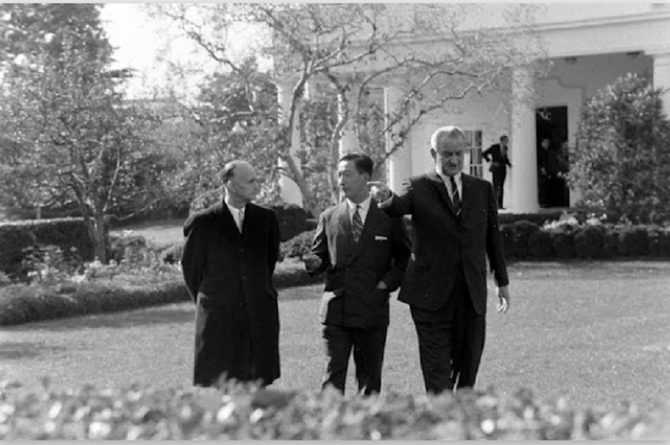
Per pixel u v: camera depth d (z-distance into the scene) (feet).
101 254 68.80
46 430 15.37
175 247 67.72
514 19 74.18
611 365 32.19
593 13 80.07
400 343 37.76
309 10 64.59
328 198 74.18
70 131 65.87
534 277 59.47
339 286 25.11
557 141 91.50
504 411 16.06
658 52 77.82
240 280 24.81
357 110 67.77
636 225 70.49
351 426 15.19
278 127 65.21
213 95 65.92
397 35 69.46
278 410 16.69
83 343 40.40
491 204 24.61
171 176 68.90
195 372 24.76
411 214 24.26
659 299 48.39
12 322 46.85
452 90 77.82
